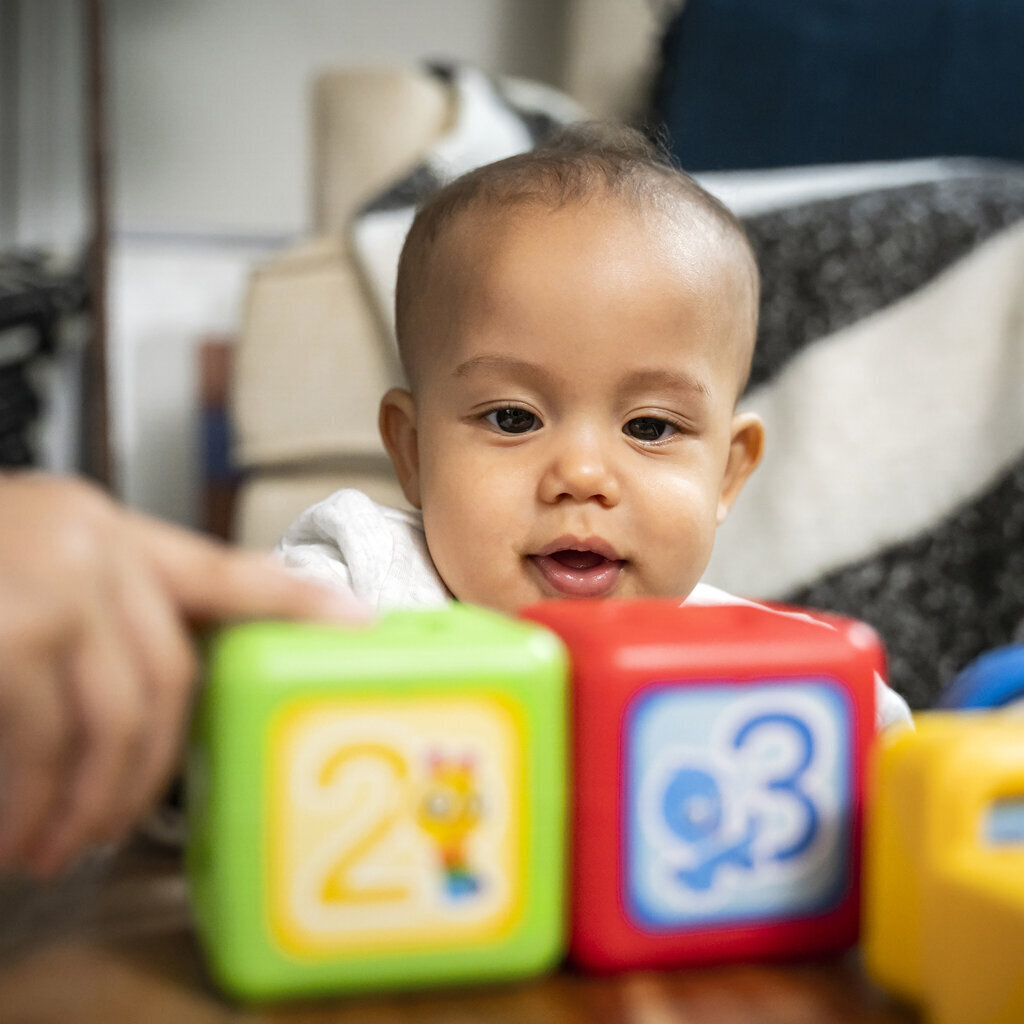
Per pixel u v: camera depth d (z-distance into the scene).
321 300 1.46
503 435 0.76
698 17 1.92
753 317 0.86
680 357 0.77
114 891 0.40
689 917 0.36
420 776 0.34
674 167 0.91
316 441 1.45
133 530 0.34
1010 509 1.32
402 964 0.34
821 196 1.46
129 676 0.32
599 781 0.36
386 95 1.82
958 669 1.31
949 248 1.41
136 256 2.35
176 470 2.33
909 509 1.33
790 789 0.37
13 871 0.37
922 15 1.82
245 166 2.47
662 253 0.77
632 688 0.36
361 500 0.82
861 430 1.35
